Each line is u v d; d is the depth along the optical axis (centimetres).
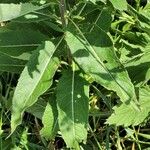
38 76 40
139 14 50
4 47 44
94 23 41
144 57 48
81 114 42
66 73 43
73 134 42
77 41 40
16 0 42
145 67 48
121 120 46
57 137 52
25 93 40
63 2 41
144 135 50
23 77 40
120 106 47
